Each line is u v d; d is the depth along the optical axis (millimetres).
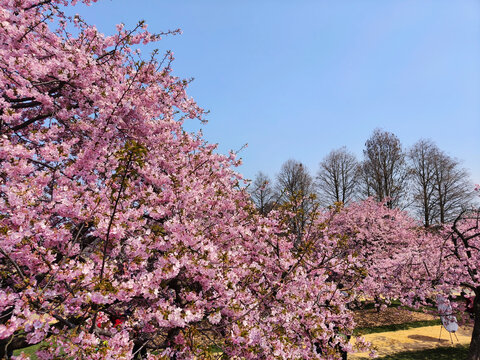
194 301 3549
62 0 5133
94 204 3381
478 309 8320
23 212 2900
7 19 4102
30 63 3984
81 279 2705
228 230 5273
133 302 3928
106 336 3006
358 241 14766
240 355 3451
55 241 3229
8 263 3123
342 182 29984
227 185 6988
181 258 3332
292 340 4086
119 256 3783
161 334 3748
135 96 5312
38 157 4383
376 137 27312
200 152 6859
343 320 5270
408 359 9523
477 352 7957
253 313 3893
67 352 2500
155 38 6074
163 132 5980
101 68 5043
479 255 9305
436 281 9367
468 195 24594
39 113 5359
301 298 4391
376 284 10555
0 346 3057
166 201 4598
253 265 4547
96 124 4430
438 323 13633
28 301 2436
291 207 5418
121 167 2635
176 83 7074
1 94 3967
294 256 5141
